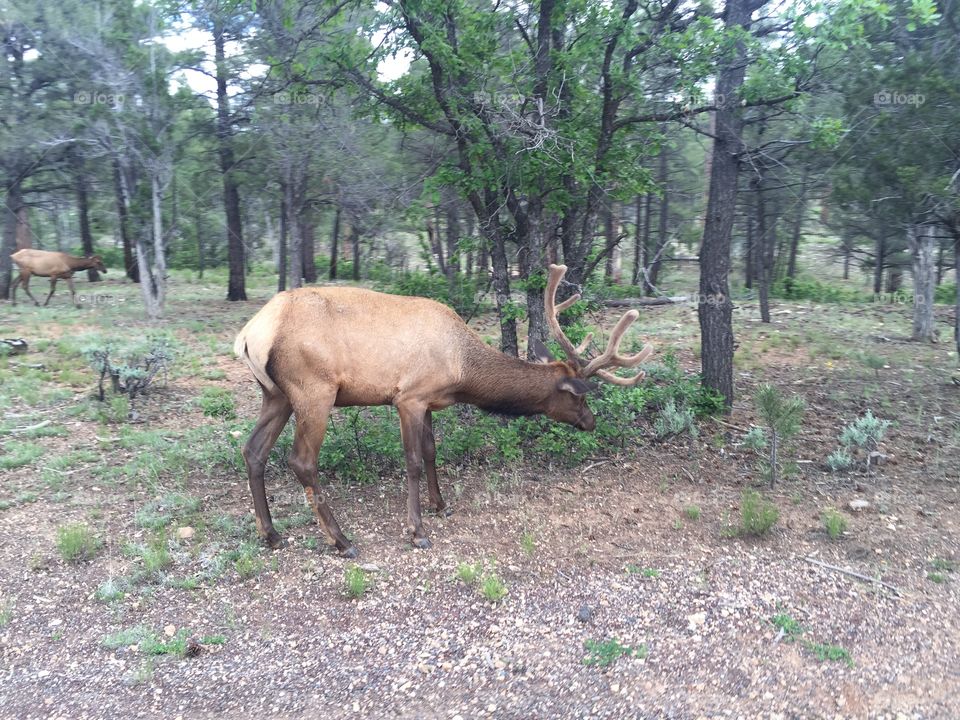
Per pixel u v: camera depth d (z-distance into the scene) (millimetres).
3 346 12273
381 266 10375
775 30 7348
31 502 6223
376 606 4594
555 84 7820
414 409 5445
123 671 3961
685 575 4945
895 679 3830
